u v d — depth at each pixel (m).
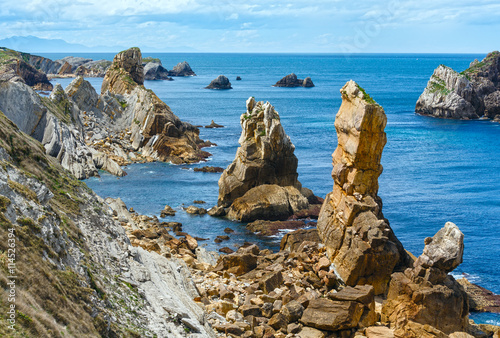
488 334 26.86
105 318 17.44
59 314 15.23
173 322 20.50
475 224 55.25
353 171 34.47
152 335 18.62
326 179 74.56
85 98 92.44
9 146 23.14
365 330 24.44
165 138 87.62
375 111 32.91
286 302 27.34
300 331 24.66
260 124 59.91
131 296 20.50
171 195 64.50
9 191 17.58
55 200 23.06
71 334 15.12
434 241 26.30
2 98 64.00
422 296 25.11
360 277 31.16
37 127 67.94
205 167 78.19
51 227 18.20
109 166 75.19
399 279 27.06
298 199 57.56
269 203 55.28
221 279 31.20
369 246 31.17
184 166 81.50
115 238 25.31
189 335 20.08
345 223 33.81
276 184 59.00
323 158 90.50
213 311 25.42
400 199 65.19
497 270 42.78
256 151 59.53
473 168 85.00
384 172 81.50
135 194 64.25
